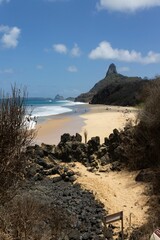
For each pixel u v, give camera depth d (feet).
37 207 35.58
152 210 45.14
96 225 40.24
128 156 60.85
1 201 31.09
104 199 47.83
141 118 63.57
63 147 62.75
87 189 50.29
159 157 58.70
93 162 61.41
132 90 395.14
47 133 112.27
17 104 31.58
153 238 29.94
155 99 63.57
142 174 54.70
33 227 32.22
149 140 60.64
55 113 215.31
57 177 53.42
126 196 49.88
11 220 31.14
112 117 155.84
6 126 30.45
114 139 64.75
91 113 205.16
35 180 51.65
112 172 59.57
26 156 33.17
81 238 36.58
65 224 37.96
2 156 30.30
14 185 31.89
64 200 45.75
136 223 42.19
